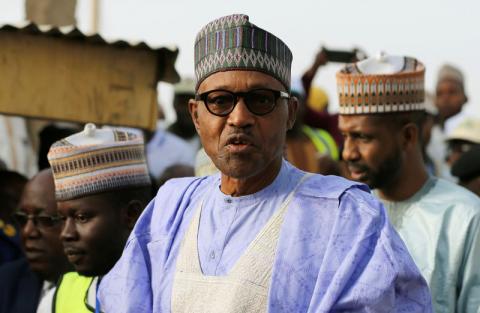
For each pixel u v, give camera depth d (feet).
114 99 12.21
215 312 7.34
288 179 7.93
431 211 11.33
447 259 11.04
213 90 7.58
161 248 8.21
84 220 10.75
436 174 21.52
